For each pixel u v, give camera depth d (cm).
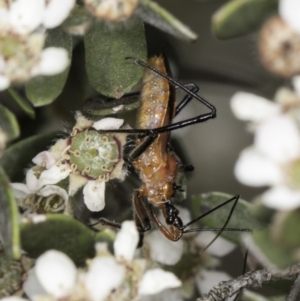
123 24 15
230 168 16
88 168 15
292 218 14
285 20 14
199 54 16
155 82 16
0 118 14
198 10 15
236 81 16
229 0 15
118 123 15
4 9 15
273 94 15
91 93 15
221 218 15
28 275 15
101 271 14
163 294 16
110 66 15
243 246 15
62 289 14
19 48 15
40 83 15
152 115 16
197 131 16
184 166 16
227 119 16
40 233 14
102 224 15
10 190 14
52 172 15
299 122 14
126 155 16
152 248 16
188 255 16
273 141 14
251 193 16
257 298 15
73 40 15
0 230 14
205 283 16
